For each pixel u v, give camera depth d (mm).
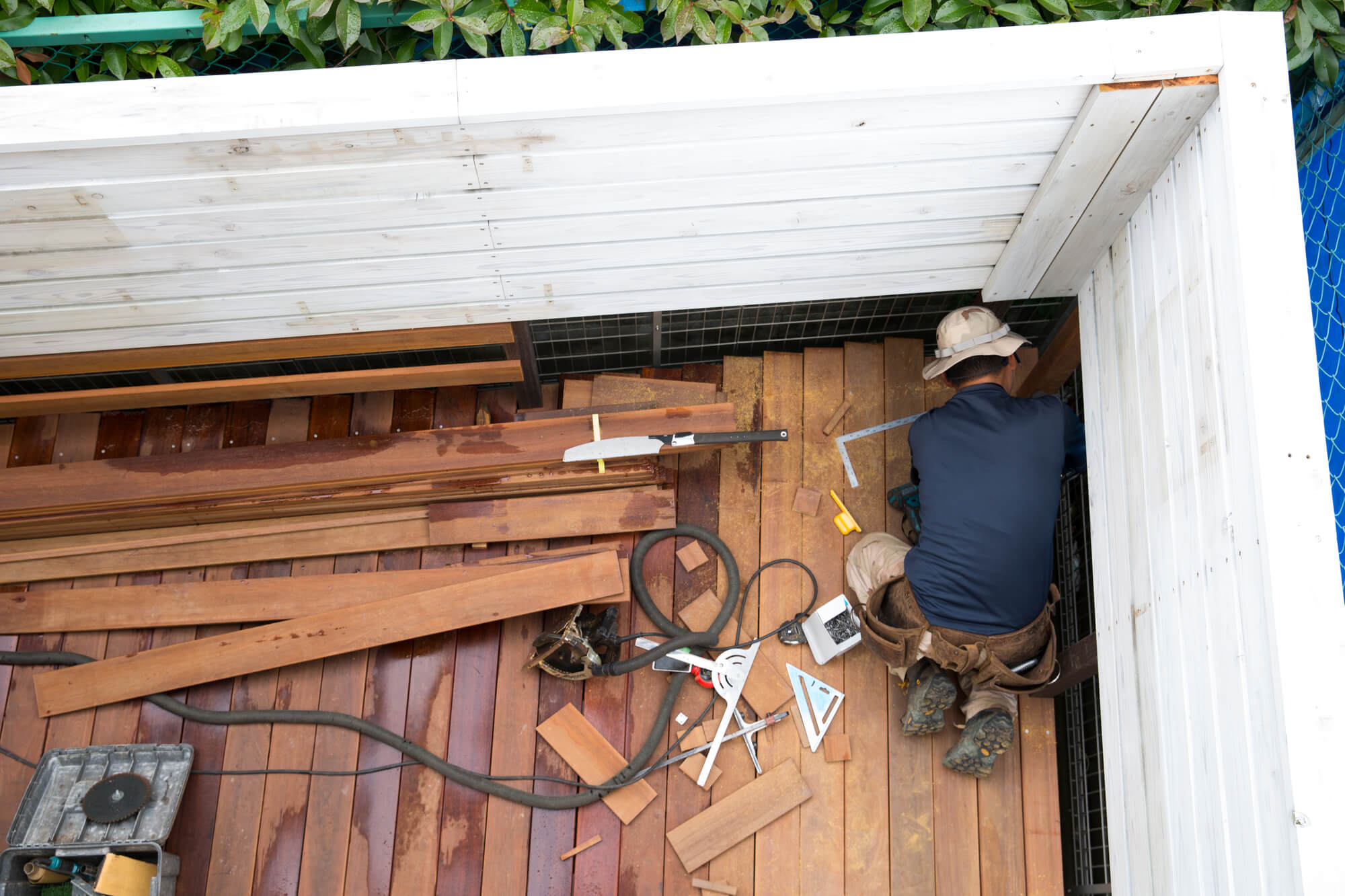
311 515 3758
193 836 3422
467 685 3609
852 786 3494
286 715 3523
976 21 2781
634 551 3688
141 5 2637
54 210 2525
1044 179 2697
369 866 3404
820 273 3055
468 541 3652
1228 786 2260
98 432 3873
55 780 3402
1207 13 2355
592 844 3424
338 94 2320
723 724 3506
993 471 3143
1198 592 2416
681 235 2822
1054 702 3670
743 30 2785
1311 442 2156
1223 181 2324
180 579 3719
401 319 3080
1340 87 2988
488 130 2406
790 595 3711
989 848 3426
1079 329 3334
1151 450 2682
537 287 2988
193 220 2604
